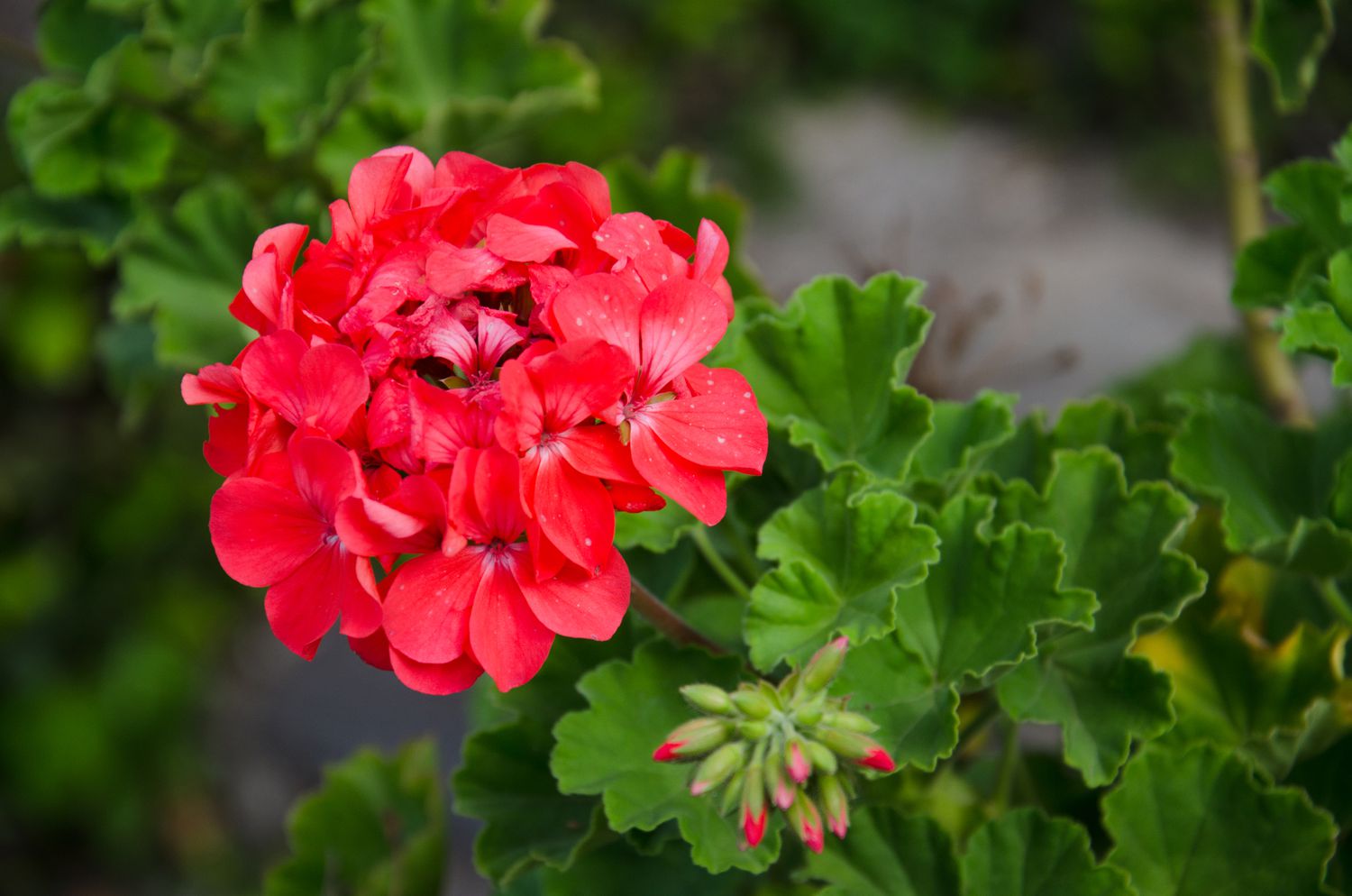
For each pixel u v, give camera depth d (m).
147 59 0.75
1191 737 0.65
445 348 0.56
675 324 0.57
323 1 0.75
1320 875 0.61
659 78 2.30
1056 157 2.23
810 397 0.65
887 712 0.62
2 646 1.77
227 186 0.76
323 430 0.55
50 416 1.87
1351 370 0.62
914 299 0.65
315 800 0.73
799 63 2.42
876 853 0.63
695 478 0.57
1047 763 0.67
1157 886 0.62
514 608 0.56
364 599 0.56
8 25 1.59
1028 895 0.62
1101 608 0.63
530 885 0.69
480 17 0.77
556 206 0.58
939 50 2.36
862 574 0.62
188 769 1.75
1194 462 0.67
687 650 0.63
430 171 0.60
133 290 0.76
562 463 0.56
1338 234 0.66
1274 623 0.66
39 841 1.76
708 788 0.56
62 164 0.75
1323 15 0.69
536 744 0.65
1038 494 0.66
